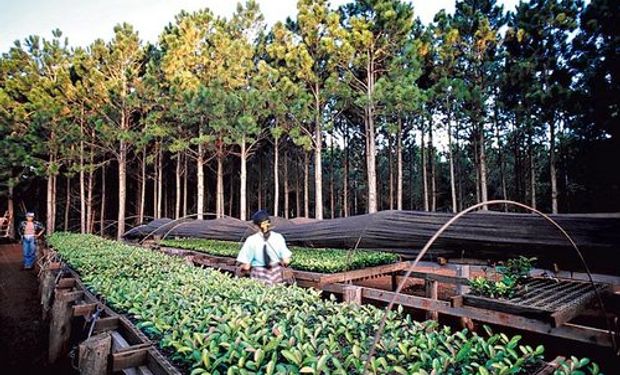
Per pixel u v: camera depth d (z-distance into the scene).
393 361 2.25
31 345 5.12
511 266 4.66
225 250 8.16
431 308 4.47
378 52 15.57
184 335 2.41
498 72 16.61
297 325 2.55
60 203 24.44
